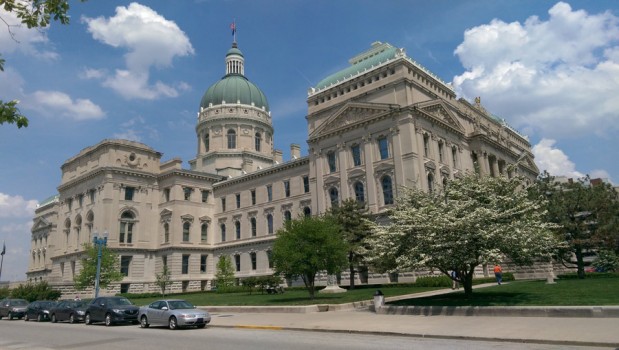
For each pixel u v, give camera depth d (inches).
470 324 840.3
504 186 1226.0
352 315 1111.6
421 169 2203.5
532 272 2217.0
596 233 1801.2
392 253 1206.3
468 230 1096.2
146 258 3201.3
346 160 2469.2
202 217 3363.7
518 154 3312.0
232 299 1804.9
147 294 2751.0
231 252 3257.9
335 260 1508.4
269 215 3080.7
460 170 2561.5
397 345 674.2
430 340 727.7
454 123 2596.0
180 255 3181.6
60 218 3587.6
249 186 3248.0
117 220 3093.0
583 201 1860.2
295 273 1505.9
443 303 1117.7
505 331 738.8
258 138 4205.2
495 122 3233.3
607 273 1955.0
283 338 797.9
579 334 667.4
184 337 856.9
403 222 1213.1
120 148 3216.0
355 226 2020.2
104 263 2458.2
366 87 2482.8
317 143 2628.0
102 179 3125.0
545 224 1172.5
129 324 1237.7
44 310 1509.6
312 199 2605.8
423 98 2409.0
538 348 617.6
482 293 1289.4
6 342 871.1
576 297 1014.4
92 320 1273.4
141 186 3265.3
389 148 2295.8
